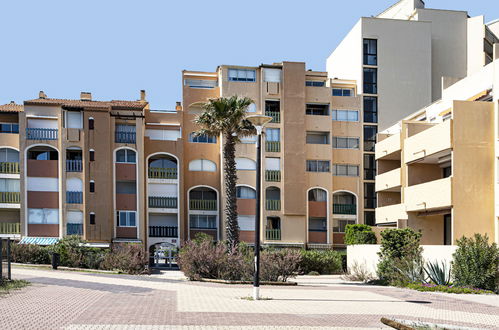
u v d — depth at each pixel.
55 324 12.43
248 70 53.69
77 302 16.55
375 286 28.64
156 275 33.72
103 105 49.09
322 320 14.69
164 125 52.69
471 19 61.94
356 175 55.69
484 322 15.54
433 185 33.50
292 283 28.20
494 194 31.38
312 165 54.25
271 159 52.59
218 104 38.38
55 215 46.94
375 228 45.00
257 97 53.34
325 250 50.88
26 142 47.06
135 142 49.47
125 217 48.81
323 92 55.06
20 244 37.62
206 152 53.53
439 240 37.41
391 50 59.22
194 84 54.62
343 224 54.91
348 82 58.22
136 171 49.25
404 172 39.25
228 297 20.06
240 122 39.06
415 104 58.84
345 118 56.25
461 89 37.03
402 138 40.09
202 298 19.25
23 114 47.25
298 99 53.34
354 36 60.28
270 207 52.00
